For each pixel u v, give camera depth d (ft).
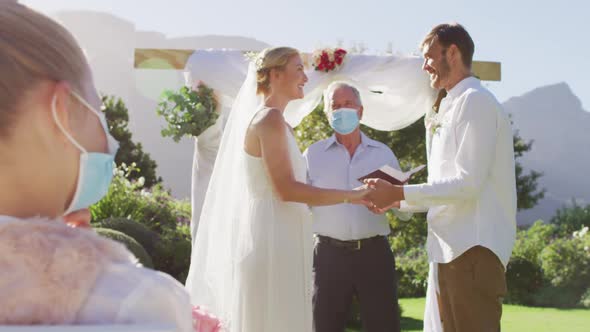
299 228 11.15
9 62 2.49
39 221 2.47
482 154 11.19
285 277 10.79
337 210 14.57
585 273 39.40
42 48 2.55
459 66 12.03
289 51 11.66
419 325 26.76
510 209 11.60
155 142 119.24
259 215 10.87
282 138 10.91
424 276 42.22
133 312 2.36
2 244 2.34
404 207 12.51
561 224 73.92
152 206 31.30
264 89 11.73
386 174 12.24
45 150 2.60
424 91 18.67
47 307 2.30
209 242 12.14
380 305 14.46
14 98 2.51
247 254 10.83
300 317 10.93
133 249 20.53
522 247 43.06
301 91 11.76
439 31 12.11
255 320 10.69
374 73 18.47
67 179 2.68
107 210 29.27
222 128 18.53
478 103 11.34
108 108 75.25
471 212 11.46
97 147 2.79
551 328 27.25
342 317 14.64
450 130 11.68
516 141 67.92
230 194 12.06
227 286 11.62
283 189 10.80
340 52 18.29
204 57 18.34
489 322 11.35
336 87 15.44
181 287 2.52
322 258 14.69
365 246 14.56
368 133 41.75
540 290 40.22
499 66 19.79
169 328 2.29
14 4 2.57
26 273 2.31
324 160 15.52
